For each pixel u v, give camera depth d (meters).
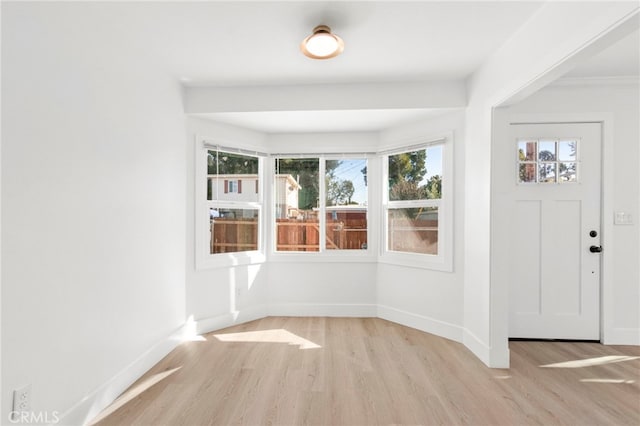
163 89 2.53
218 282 3.15
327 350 2.63
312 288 3.59
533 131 2.85
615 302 2.79
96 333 1.79
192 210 2.95
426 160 3.18
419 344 2.76
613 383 2.13
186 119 2.91
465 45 2.22
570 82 2.76
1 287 1.28
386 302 3.47
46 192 1.47
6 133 1.29
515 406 1.86
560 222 2.83
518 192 2.86
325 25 1.97
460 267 2.83
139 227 2.20
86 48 1.72
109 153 1.90
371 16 1.89
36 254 1.42
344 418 1.74
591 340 2.82
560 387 2.07
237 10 1.82
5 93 1.29
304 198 3.68
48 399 1.48
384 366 2.35
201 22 1.93
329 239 3.66
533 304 2.86
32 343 1.40
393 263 3.37
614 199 2.78
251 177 3.52
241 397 1.94
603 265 2.78
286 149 3.60
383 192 3.54
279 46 2.22
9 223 1.30
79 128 1.67
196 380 2.14
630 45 2.20
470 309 2.68
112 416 1.75
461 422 1.71
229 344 2.76
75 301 1.64
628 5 1.30
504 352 2.35
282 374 2.23
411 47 2.24
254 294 3.48
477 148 2.58
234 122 3.18
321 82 2.83
